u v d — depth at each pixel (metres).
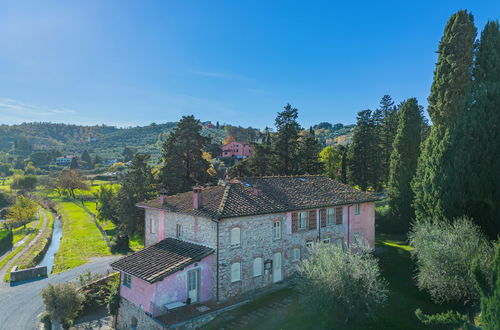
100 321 26.12
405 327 18.27
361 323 18.36
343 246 30.23
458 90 27.50
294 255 26.67
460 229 21.19
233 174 54.25
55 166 155.75
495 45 27.75
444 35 29.00
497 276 12.70
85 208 79.88
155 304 20.52
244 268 23.55
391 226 40.50
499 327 12.48
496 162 25.53
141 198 47.59
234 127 195.88
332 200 29.69
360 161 56.31
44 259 43.81
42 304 28.48
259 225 24.39
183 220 25.61
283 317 20.16
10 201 84.12
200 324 20.20
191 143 47.22
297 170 51.53
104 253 43.34
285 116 51.47
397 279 25.56
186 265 21.47
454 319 16.67
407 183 39.25
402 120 40.09
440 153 27.09
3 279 34.41
